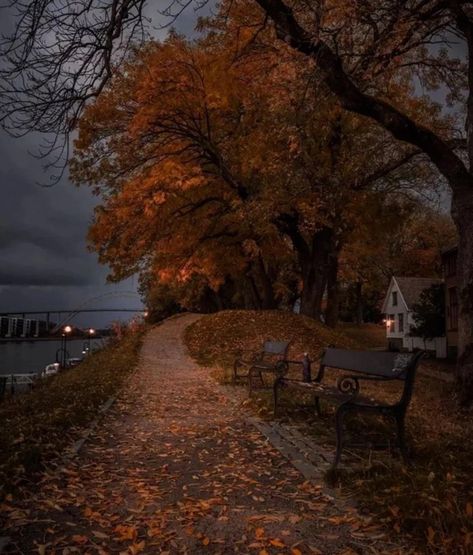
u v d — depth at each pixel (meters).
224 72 20.27
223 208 26.69
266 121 21.02
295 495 5.14
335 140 23.36
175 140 24.30
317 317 28.75
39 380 22.27
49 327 162.38
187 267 27.59
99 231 23.86
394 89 21.03
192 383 14.49
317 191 22.02
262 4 10.12
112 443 7.37
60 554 3.86
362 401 6.71
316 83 11.75
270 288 33.41
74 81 7.29
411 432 7.77
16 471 5.39
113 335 43.81
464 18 11.38
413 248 61.03
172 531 4.31
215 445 7.29
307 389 8.07
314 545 4.04
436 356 39.06
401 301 50.66
